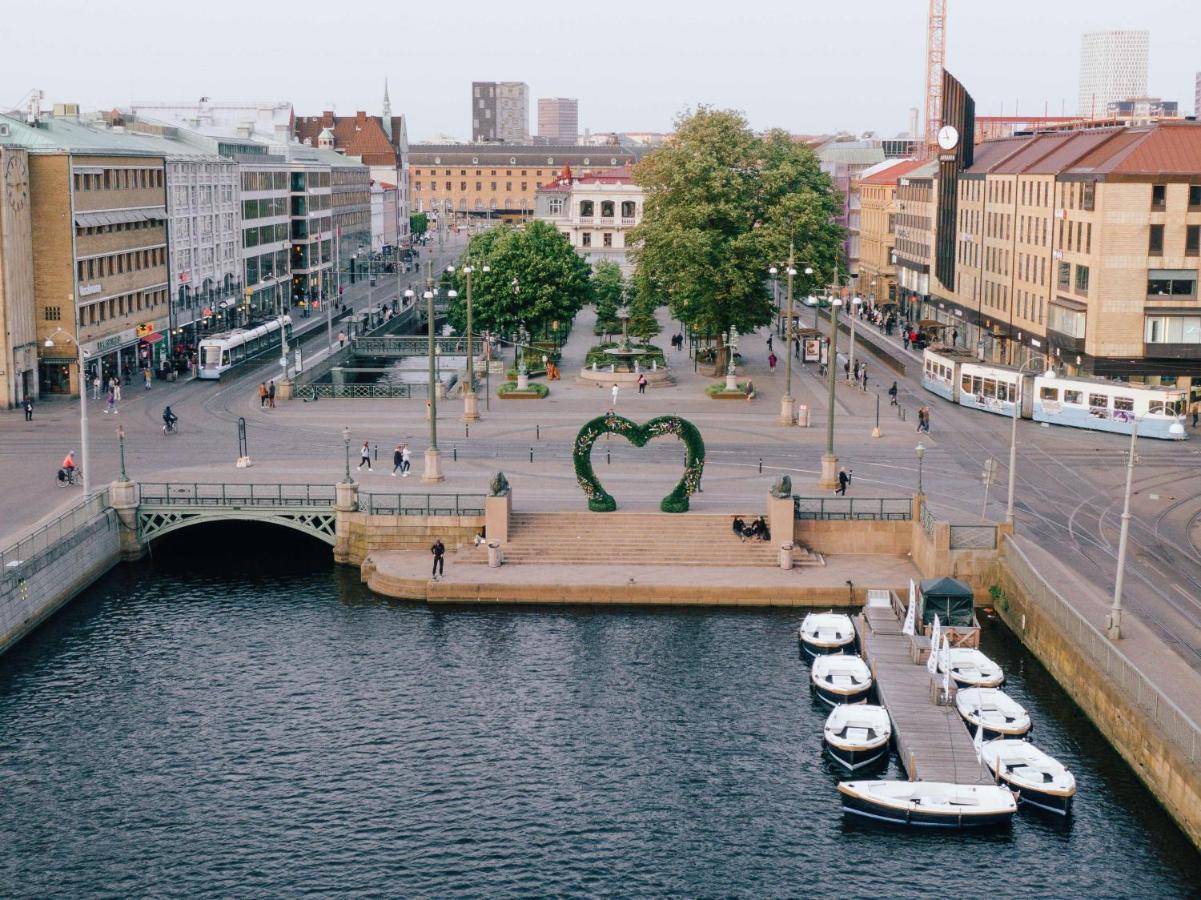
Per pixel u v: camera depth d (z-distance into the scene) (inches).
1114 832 2085.4
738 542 3179.1
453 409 4682.6
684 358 6181.1
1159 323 4677.7
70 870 2010.3
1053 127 7480.3
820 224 5644.7
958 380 4901.6
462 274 6190.9
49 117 5600.4
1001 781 2174.0
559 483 3567.9
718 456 3944.4
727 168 5551.2
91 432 4259.4
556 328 6624.0
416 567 3134.8
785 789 2234.3
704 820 2144.4
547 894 1952.5
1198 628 2583.7
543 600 3011.8
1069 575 2891.2
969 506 3420.3
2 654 2753.4
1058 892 1947.6
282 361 5797.2
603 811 2169.0
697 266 5300.2
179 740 2400.3
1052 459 3998.5
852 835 2098.9
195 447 4010.8
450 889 1964.8
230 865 2023.9
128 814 2161.7
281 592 3122.5
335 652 2773.1
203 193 6707.7
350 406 4753.9
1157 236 4633.4
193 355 5905.5
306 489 3444.9
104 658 2751.0
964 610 2780.5
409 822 2138.3
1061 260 5044.3
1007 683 2623.0
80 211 5017.2
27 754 2347.4
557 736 2412.6
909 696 2496.3
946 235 6865.2
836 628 2780.5
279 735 2418.8
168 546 3489.2
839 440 4215.1
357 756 2343.8
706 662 2716.5
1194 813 2022.6
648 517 3243.1
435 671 2679.6
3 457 3887.8
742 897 1945.1
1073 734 2395.4
